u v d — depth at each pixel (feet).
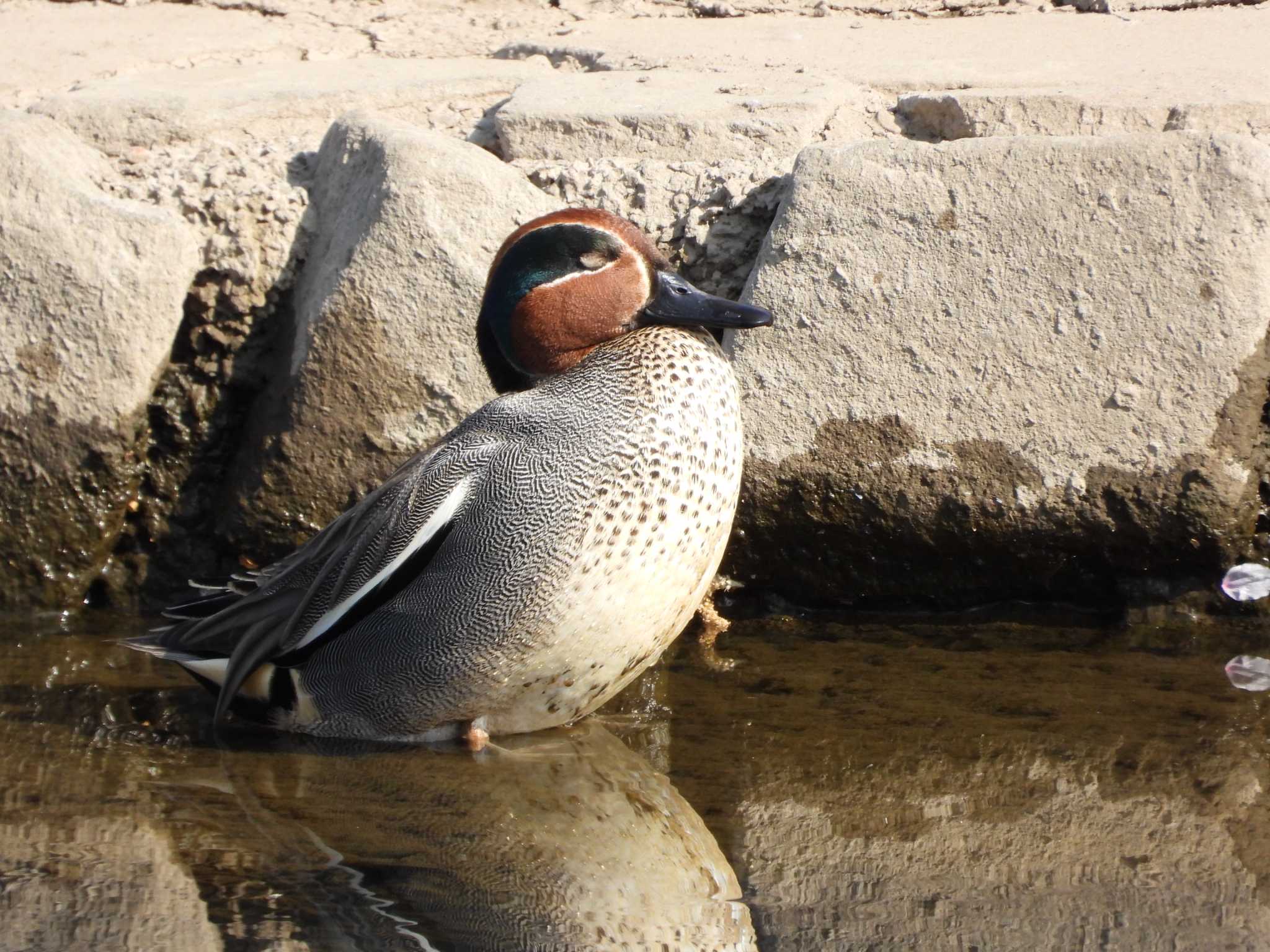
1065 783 23.24
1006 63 37.24
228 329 32.81
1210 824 21.79
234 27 44.37
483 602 24.21
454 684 24.82
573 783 23.99
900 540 30.48
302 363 31.37
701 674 28.45
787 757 24.61
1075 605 30.83
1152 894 19.72
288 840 21.86
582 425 24.29
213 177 33.91
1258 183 28.89
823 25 43.34
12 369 31.89
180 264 32.07
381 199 31.19
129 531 33.30
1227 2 42.86
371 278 31.04
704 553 24.85
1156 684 27.07
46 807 23.12
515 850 21.57
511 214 31.40
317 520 31.81
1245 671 27.53
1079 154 29.55
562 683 24.93
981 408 29.63
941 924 19.04
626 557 23.94
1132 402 29.12
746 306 25.76
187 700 28.14
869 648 29.50
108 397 31.96
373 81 37.70
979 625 30.63
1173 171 29.17
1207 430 28.91
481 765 24.90
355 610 25.11
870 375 29.94
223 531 32.42
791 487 30.40
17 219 31.73
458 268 30.91
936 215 29.84
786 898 19.94
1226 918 18.99
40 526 32.58
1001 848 21.29
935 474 29.86
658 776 24.08
